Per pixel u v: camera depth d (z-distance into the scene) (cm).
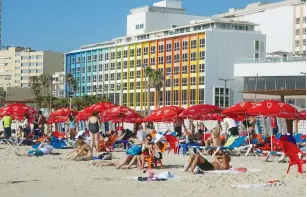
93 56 15525
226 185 1731
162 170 2195
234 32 12538
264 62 10912
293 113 2791
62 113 4519
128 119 4019
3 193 1570
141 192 1583
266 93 7656
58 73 19362
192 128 4034
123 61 14412
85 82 15788
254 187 1680
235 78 12438
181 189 1644
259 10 15662
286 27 14250
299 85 10294
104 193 1566
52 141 3512
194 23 12975
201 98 12325
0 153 3106
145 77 13038
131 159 2267
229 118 3469
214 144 2927
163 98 13188
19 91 19262
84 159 2620
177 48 12950
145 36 14225
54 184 1758
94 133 2658
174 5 15988
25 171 2158
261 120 4197
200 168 2102
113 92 14650
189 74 12619
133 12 16000
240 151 3039
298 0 14575
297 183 1780
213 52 12319
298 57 10719
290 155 2091
